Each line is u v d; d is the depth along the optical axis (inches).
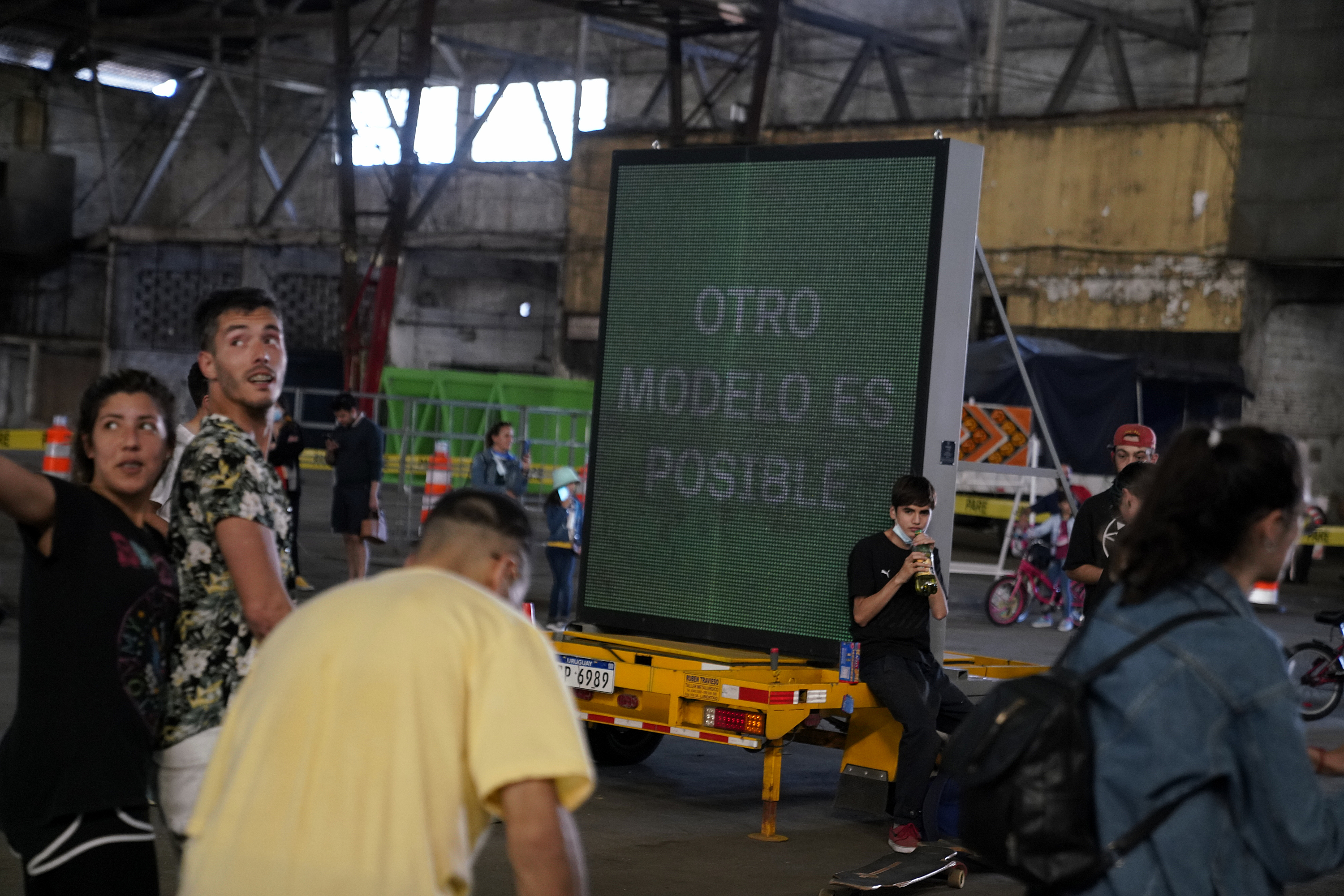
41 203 1584.6
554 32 1508.4
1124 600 95.5
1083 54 1159.0
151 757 119.8
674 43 1180.5
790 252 262.4
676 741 335.0
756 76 1159.6
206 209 1675.7
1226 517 93.4
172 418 128.3
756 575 263.1
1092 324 1087.6
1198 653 90.0
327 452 498.0
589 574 283.6
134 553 120.1
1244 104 1023.6
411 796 84.4
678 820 257.6
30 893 117.0
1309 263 1013.2
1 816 117.4
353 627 88.0
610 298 283.3
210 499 124.6
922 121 1152.2
